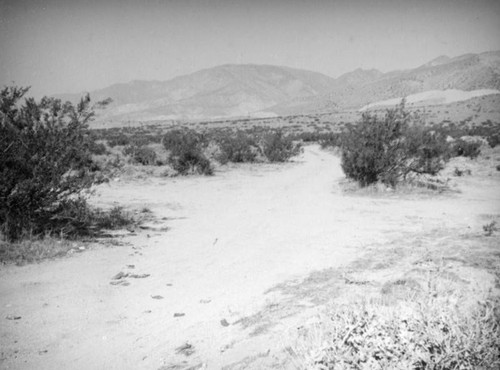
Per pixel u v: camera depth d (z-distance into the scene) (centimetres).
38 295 584
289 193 1644
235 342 423
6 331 474
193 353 411
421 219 1052
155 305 550
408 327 294
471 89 18988
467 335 279
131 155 2841
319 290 544
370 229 956
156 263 745
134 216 1173
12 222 839
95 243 875
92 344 445
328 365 289
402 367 269
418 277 545
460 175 2028
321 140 5981
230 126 12312
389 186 1608
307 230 979
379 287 527
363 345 292
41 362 409
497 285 458
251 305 524
